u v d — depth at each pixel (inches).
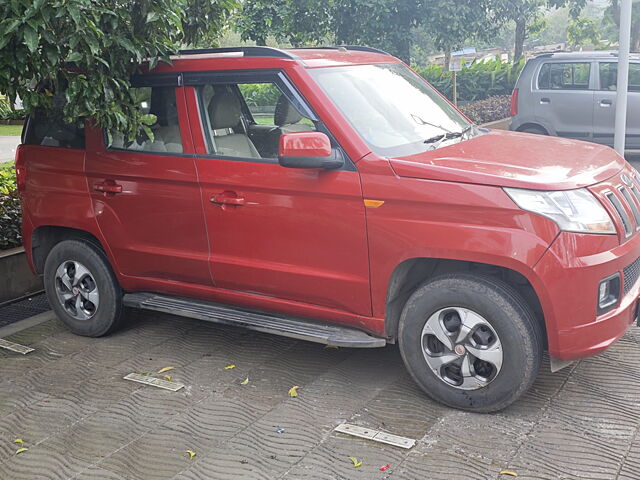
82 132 209.6
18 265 263.7
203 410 171.3
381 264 164.1
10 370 201.2
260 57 181.3
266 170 176.1
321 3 544.7
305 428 159.9
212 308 196.5
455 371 163.0
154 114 195.5
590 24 840.3
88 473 146.8
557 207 146.9
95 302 216.8
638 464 139.0
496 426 155.7
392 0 559.5
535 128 479.2
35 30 168.1
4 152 758.5
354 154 164.9
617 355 186.7
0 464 152.6
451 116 203.2
